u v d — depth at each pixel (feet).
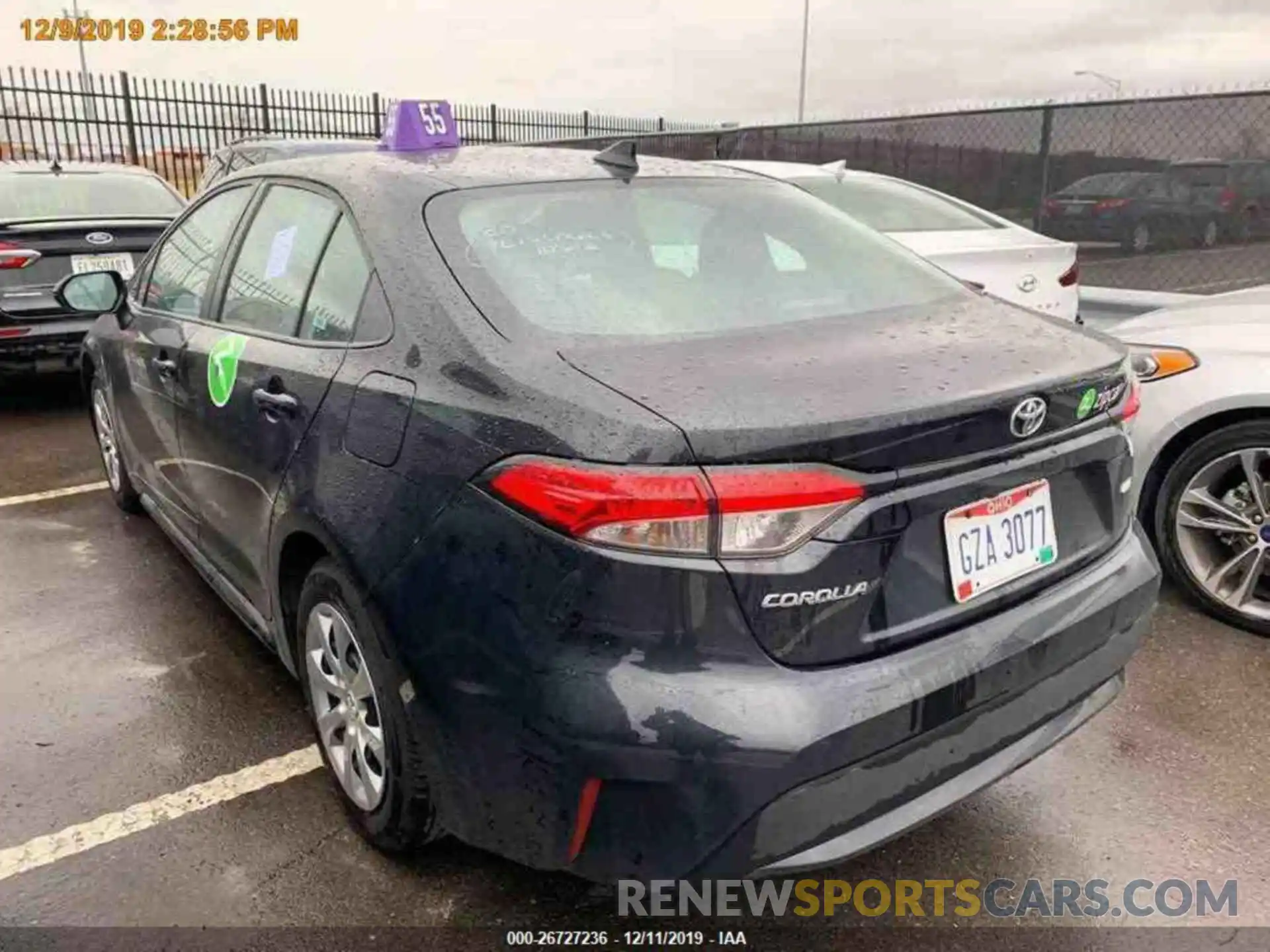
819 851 5.94
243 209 10.30
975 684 6.26
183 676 10.66
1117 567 7.54
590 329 6.89
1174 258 26.63
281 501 8.14
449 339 6.79
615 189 8.68
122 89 47.55
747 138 35.88
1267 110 24.79
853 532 5.74
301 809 8.50
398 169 8.49
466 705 6.23
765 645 5.69
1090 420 7.06
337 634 7.84
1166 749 9.36
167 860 7.86
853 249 9.05
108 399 14.23
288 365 8.26
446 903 7.46
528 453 5.92
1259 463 11.17
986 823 8.40
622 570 5.54
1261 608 11.39
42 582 12.95
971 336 7.43
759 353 6.72
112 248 20.43
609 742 5.58
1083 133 27.71
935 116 30.25
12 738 9.47
